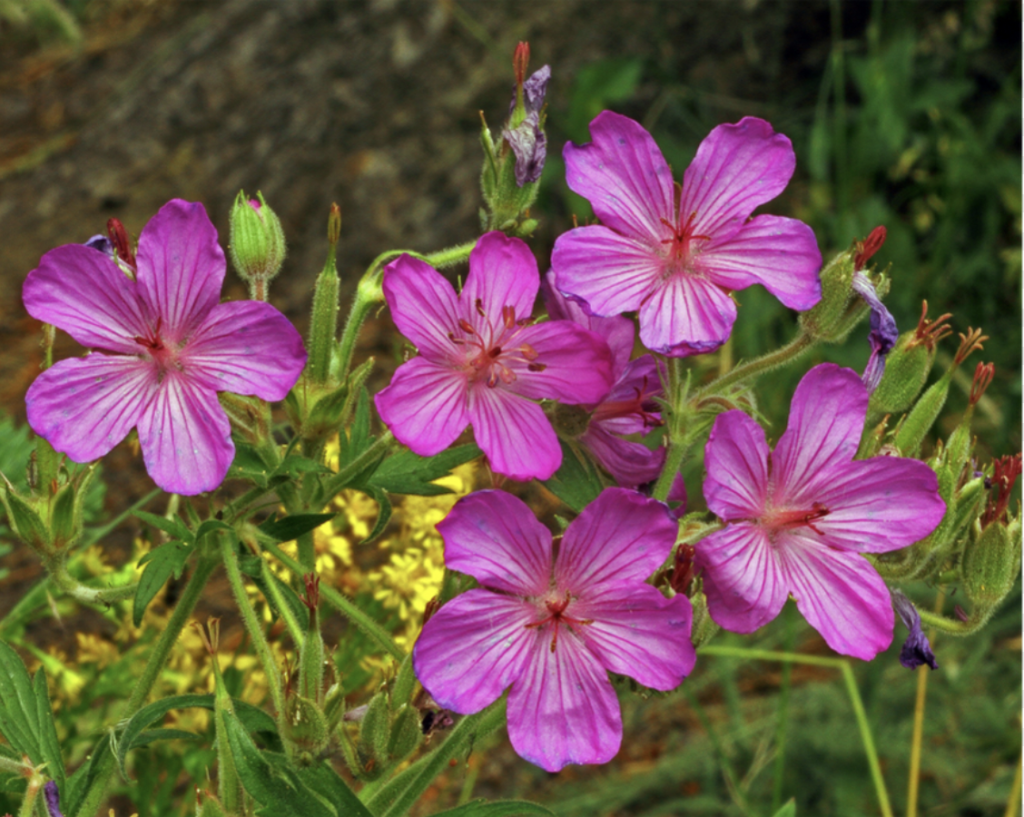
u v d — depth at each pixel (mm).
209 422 192
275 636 292
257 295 210
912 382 215
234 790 193
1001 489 210
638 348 356
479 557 187
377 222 492
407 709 192
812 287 199
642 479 214
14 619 286
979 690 360
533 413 198
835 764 343
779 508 197
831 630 194
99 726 286
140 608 197
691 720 382
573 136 465
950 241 480
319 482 215
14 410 426
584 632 190
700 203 204
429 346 196
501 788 356
